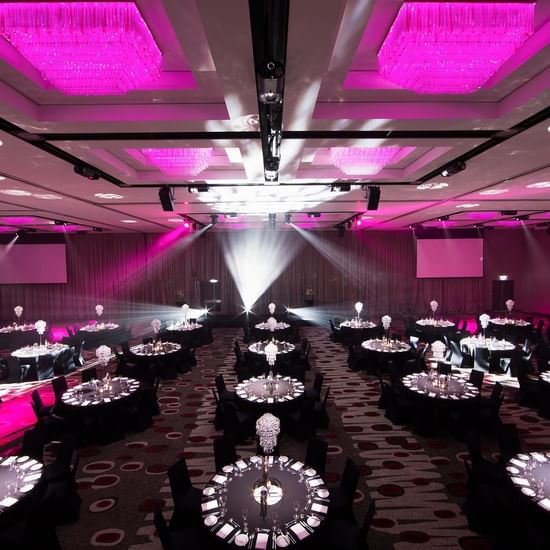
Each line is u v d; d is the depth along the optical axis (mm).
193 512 3713
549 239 16359
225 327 15750
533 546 3170
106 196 7230
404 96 3197
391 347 9023
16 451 5609
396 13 2162
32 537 3387
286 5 1585
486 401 6176
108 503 4426
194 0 1920
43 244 16516
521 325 11492
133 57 2057
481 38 1896
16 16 1812
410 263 17062
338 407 7117
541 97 2895
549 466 3838
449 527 3988
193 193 7098
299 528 3021
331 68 2680
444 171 5223
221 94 3121
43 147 4023
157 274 17000
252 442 5770
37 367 8984
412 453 5453
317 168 6035
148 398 6480
